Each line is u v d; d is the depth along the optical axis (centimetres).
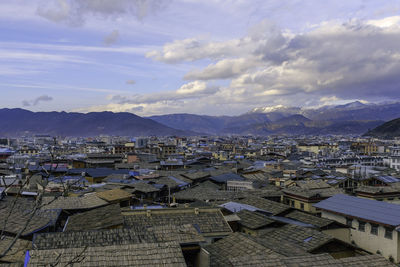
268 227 3794
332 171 9619
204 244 2997
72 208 4469
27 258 2120
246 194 6197
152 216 3691
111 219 3541
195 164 13625
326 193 5634
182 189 7894
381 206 4150
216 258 2719
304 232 3434
